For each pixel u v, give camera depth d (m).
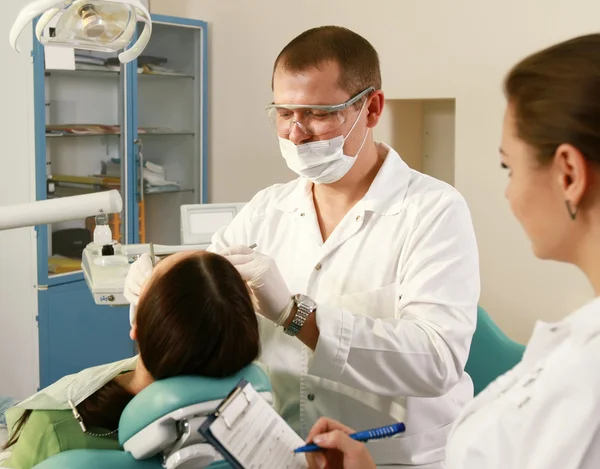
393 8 3.43
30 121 3.34
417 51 3.36
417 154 3.64
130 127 3.93
